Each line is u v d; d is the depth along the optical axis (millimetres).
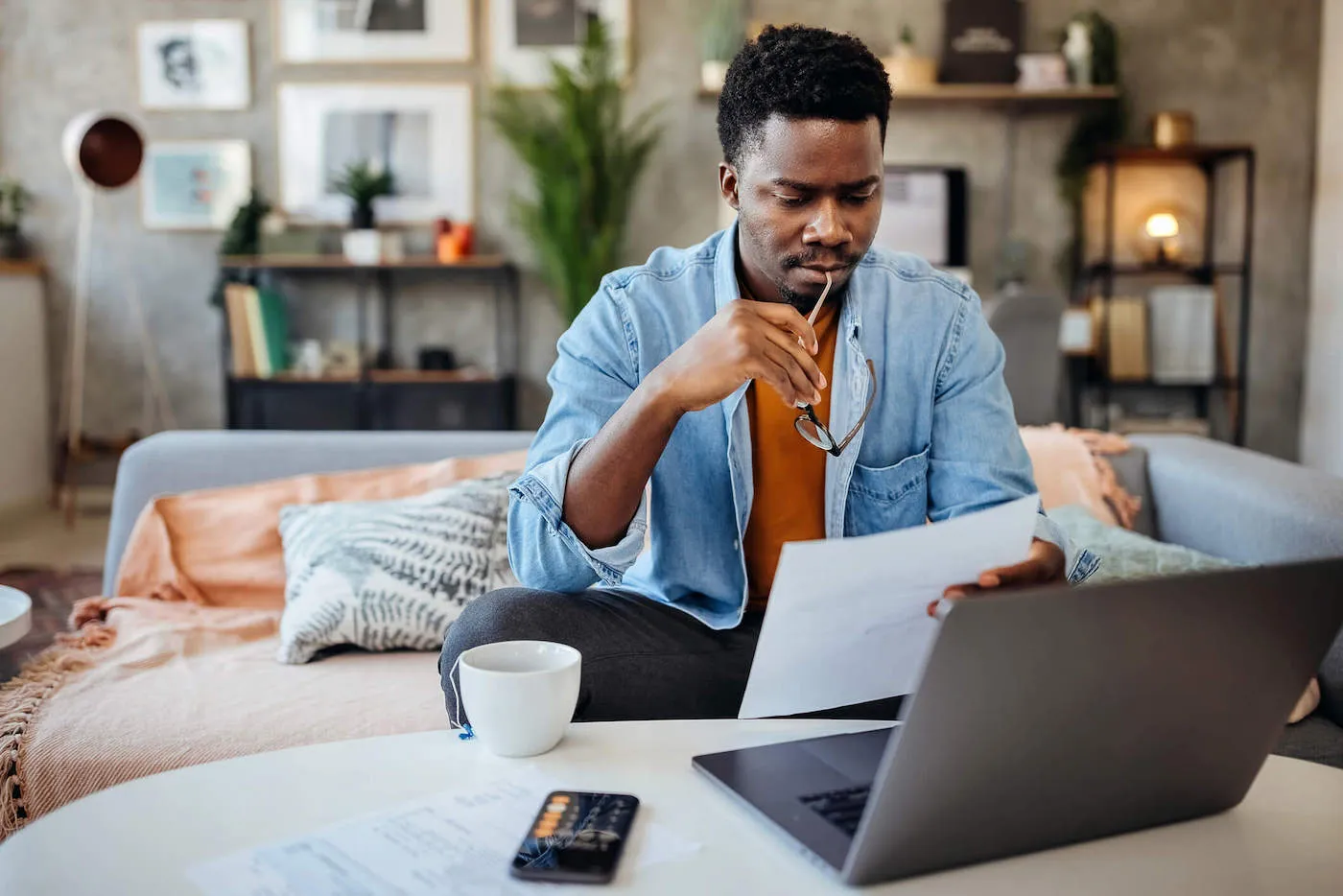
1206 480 1855
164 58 4969
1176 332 4758
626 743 880
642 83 4953
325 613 1669
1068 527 1749
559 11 4910
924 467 1236
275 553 1922
